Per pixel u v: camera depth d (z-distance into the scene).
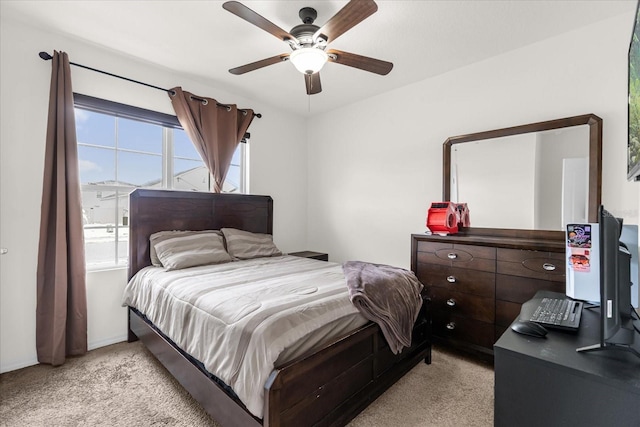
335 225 3.91
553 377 0.85
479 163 2.64
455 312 2.34
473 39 2.30
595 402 0.79
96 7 1.97
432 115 2.96
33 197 2.22
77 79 2.39
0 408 1.70
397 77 2.97
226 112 3.30
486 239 2.23
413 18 2.04
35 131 2.22
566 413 0.83
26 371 2.11
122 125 2.73
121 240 2.74
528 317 1.21
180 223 2.92
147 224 2.70
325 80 3.04
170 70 2.87
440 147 2.91
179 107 2.90
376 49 2.45
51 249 2.23
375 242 3.47
